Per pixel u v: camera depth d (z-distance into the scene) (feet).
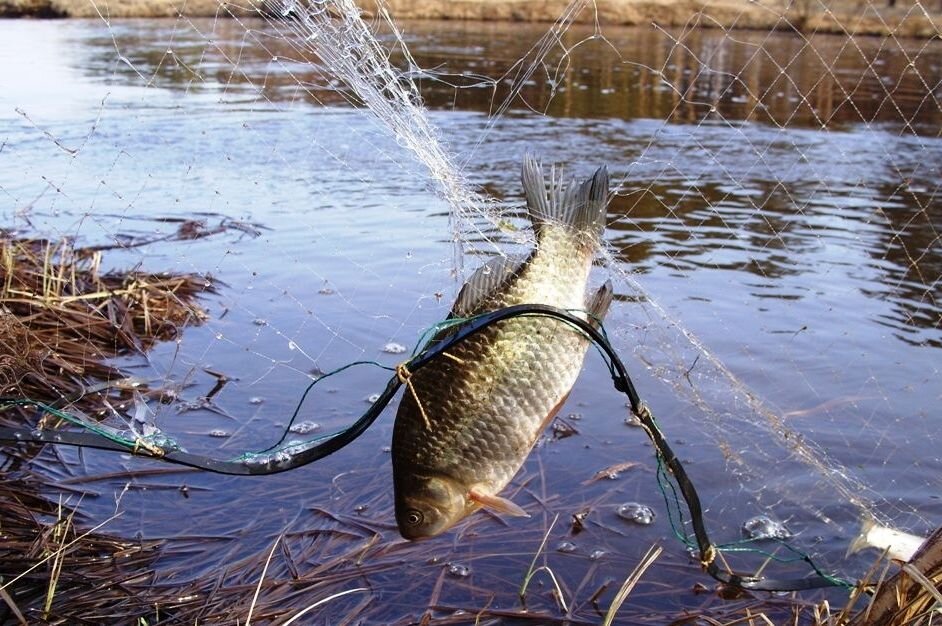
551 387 2.20
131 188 7.07
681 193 7.35
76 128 8.79
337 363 4.55
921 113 9.98
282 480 3.65
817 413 3.95
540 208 2.27
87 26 18.04
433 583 3.03
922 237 6.26
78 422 2.43
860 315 4.92
